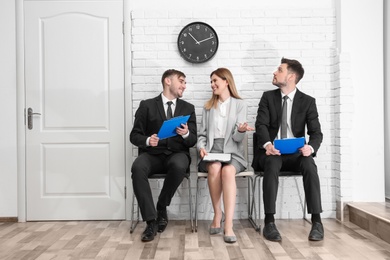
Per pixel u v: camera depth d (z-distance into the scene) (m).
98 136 3.43
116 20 3.45
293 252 2.40
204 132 3.10
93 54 3.44
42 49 3.45
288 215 3.44
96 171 3.43
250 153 3.45
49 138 3.43
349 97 3.32
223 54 3.45
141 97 3.44
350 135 3.33
